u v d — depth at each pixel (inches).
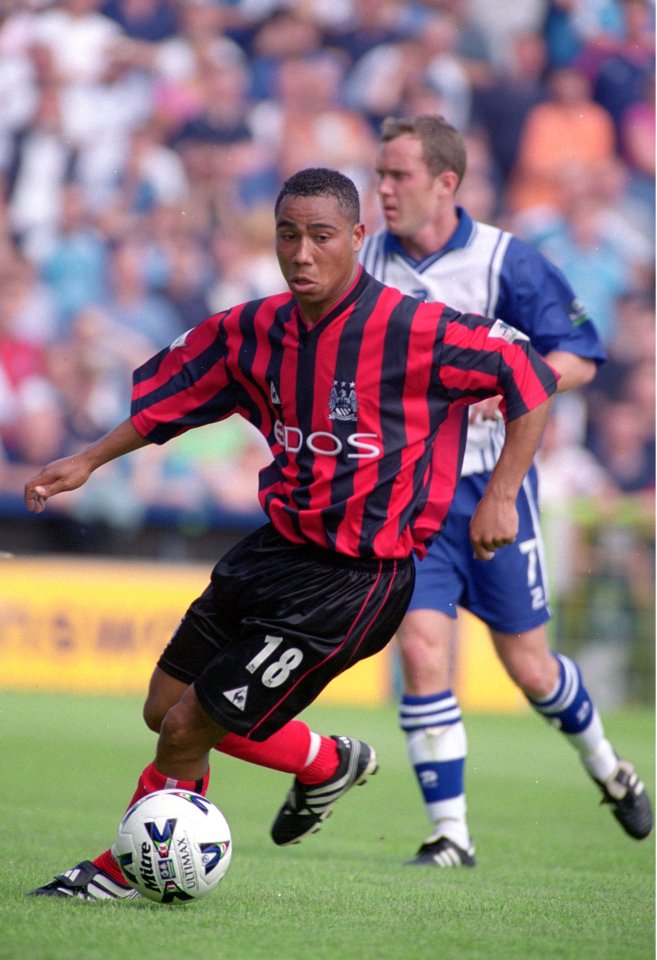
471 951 412.8
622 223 2222.0
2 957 372.5
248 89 2153.1
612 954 415.5
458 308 737.6
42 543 1961.1
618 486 2094.0
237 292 2087.8
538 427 479.2
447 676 714.8
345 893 541.0
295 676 478.3
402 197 728.3
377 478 475.8
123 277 2033.7
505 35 2246.6
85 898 486.0
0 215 2028.8
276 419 491.8
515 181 2213.3
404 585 493.7
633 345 2160.4
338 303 473.1
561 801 1033.5
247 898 511.8
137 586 1796.3
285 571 482.9
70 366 1979.6
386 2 2219.5
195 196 2094.0
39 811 834.2
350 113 2182.6
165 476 1945.1
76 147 2069.4
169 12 2153.1
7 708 1535.4
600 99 2257.6
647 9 2311.8
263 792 1039.0
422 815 940.0
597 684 1887.3
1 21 2101.4
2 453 1926.7
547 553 1878.7
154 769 506.9
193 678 515.5
